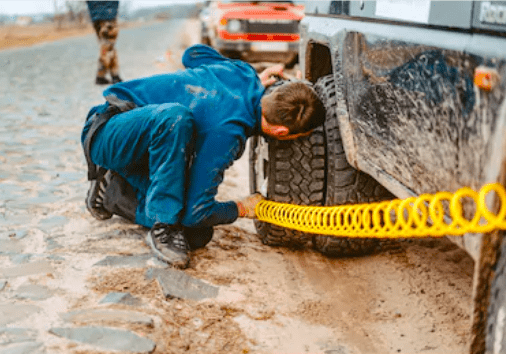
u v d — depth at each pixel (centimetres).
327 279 291
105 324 228
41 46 2064
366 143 248
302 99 271
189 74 296
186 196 281
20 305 240
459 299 272
